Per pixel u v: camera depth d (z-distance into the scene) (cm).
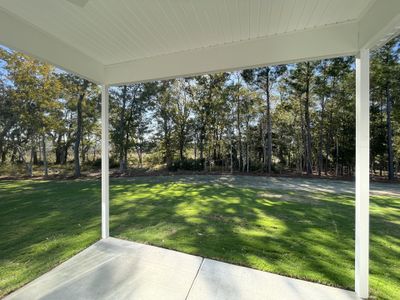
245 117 1191
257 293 181
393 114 943
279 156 1257
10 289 185
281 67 1045
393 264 232
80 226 339
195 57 230
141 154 1246
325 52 187
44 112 966
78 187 711
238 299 175
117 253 247
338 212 418
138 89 1150
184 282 195
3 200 527
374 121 993
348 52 182
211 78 1166
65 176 1017
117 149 1160
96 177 995
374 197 576
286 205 472
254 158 1245
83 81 1024
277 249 259
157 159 1273
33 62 876
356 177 184
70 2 152
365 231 179
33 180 903
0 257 240
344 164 1072
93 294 179
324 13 169
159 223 353
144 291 183
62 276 204
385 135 979
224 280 198
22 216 394
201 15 173
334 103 1056
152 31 196
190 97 1219
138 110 1168
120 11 168
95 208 449
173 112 1220
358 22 176
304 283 195
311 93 1079
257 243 275
